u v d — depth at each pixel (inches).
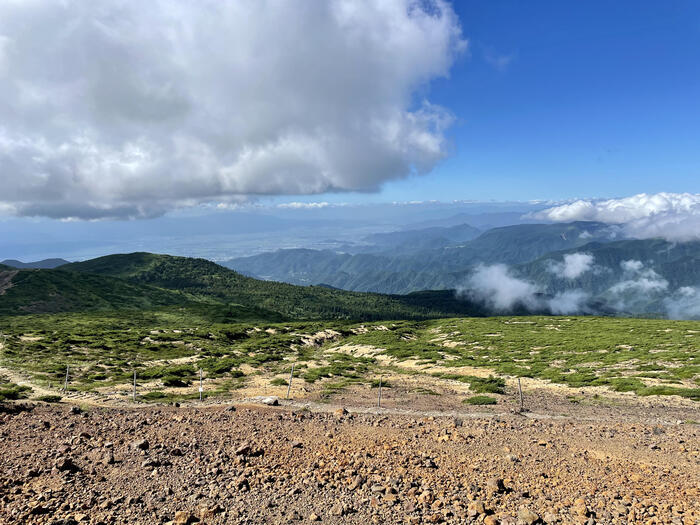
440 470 555.8
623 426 831.1
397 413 1023.0
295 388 1454.2
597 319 3946.9
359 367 2017.7
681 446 678.5
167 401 1210.6
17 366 1845.5
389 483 496.1
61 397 1200.8
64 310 6058.1
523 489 490.9
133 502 430.0
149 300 7529.5
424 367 2006.6
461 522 405.4
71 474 496.7
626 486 504.7
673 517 410.3
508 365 1866.4
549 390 1325.0
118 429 732.0
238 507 429.7
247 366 2043.6
